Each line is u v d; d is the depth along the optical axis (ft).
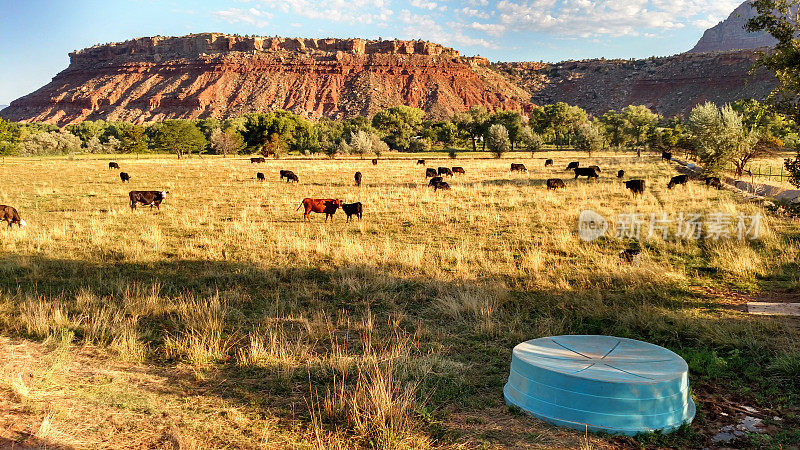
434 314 27.37
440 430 14.89
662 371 16.07
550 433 14.78
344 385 17.89
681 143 148.05
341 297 30.30
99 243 45.29
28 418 13.94
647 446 14.16
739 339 22.25
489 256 40.73
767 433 15.03
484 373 19.67
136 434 13.91
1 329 22.90
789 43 34.86
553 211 62.49
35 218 60.64
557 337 20.20
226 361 20.56
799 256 37.99
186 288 31.99
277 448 13.61
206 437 14.02
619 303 28.81
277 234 49.32
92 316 25.18
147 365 19.85
